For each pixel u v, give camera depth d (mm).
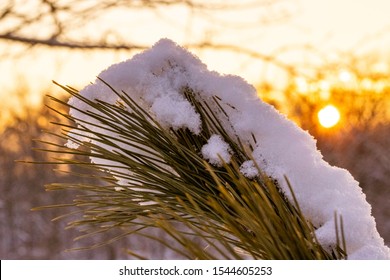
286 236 622
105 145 740
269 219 634
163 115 728
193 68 750
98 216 698
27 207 5457
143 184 708
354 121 4516
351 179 690
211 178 705
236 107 730
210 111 725
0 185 5473
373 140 4645
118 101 747
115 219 698
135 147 721
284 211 631
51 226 5355
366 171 4742
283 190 684
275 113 727
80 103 742
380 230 4699
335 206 672
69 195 5406
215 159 705
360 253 635
